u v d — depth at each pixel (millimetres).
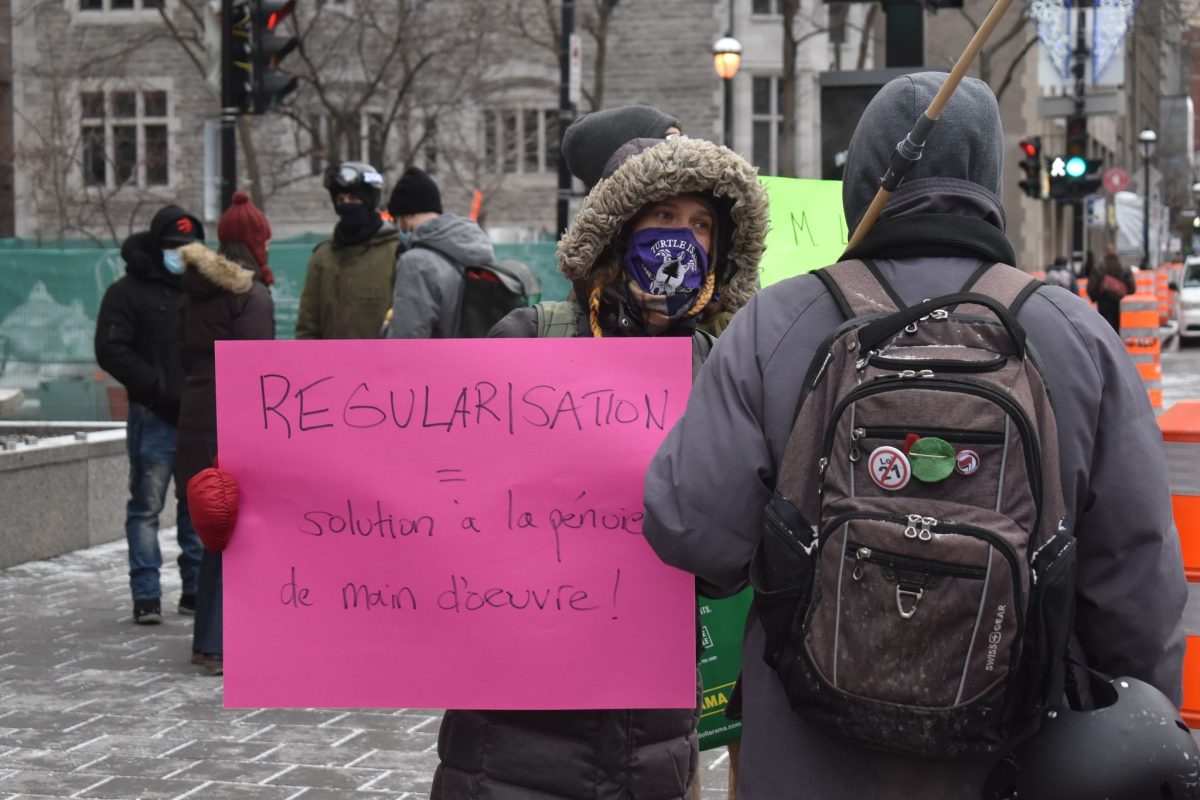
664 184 2912
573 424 2828
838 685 2027
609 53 37188
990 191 2355
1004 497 1996
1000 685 1979
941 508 1990
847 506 2035
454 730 2910
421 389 2859
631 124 3795
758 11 37750
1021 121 44906
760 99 38344
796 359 2262
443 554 2844
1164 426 3846
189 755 5254
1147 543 2170
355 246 7434
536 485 2832
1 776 4977
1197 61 74562
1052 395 2160
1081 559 2197
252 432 2885
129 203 35500
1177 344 39719
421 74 34125
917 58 10969
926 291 2244
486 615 2832
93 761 5164
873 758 2158
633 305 3016
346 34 34188
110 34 35469
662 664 2805
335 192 7379
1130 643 2184
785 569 2141
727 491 2240
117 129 35125
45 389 14922
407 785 4926
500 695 2824
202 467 6758
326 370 2873
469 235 6594
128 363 7363
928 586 1957
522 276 6098
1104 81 23766
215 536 2857
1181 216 78750
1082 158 23766
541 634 2820
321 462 2871
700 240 3039
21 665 6594
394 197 7363
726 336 2334
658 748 2867
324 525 2873
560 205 17703
